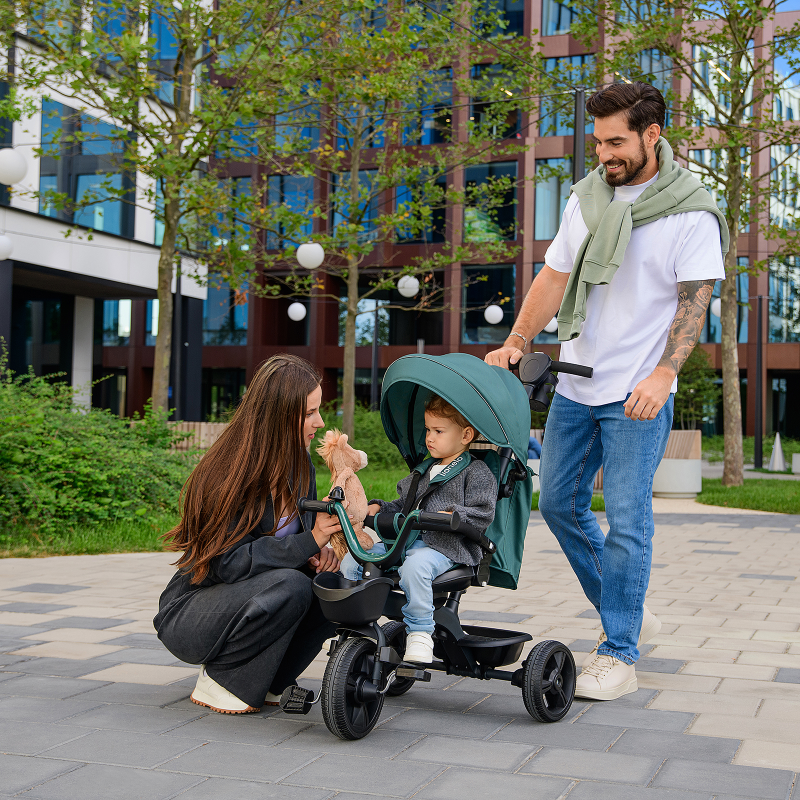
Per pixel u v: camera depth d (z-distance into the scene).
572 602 5.73
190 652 3.29
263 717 3.26
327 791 2.51
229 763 2.73
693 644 4.59
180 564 3.31
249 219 14.45
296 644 3.35
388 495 11.84
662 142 3.70
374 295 37.50
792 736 3.06
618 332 3.67
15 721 3.14
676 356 3.40
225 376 40.16
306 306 38.56
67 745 2.89
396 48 12.90
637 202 3.62
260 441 3.24
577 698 3.55
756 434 28.44
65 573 6.73
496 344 34.25
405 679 3.52
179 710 3.30
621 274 3.69
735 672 3.99
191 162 12.38
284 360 3.35
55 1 12.34
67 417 10.16
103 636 4.56
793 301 35.81
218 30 12.42
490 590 6.18
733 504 13.99
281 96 12.36
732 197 16.73
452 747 2.91
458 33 17.03
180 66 13.97
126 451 9.96
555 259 4.04
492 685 3.78
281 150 14.69
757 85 16.75
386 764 2.74
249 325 37.78
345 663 2.91
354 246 15.80
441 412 3.17
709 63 17.02
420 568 3.01
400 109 18.58
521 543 3.39
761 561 8.00
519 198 32.94
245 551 3.21
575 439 3.83
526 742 2.98
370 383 37.50
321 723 3.19
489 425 3.09
